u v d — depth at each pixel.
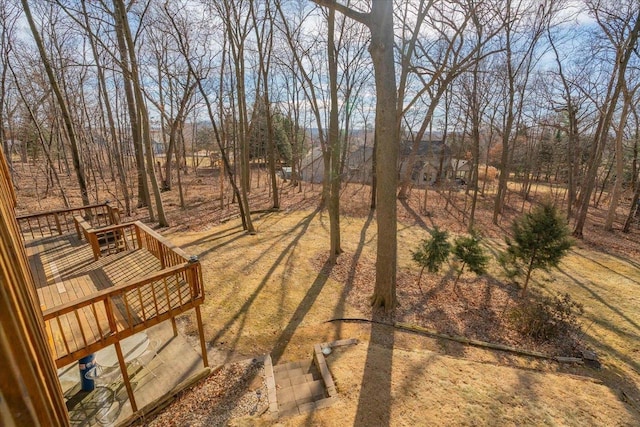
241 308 6.82
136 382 4.72
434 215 15.36
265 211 14.95
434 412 4.14
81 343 3.95
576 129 14.55
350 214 15.01
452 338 6.09
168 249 5.61
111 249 7.29
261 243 10.71
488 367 5.11
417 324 6.53
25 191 17.31
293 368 5.18
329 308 7.00
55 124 16.73
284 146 27.67
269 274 8.47
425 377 4.79
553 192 23.83
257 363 5.16
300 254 9.91
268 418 4.10
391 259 6.80
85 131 18.92
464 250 7.50
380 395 4.43
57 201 15.84
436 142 27.34
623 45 11.50
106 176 24.80
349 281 8.30
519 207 18.33
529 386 4.67
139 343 5.50
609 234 13.51
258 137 23.14
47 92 13.15
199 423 4.05
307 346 5.74
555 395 4.50
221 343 5.68
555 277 8.96
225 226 12.53
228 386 4.66
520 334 6.32
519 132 17.38
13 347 0.50
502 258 7.68
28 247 7.22
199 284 4.87
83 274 5.92
